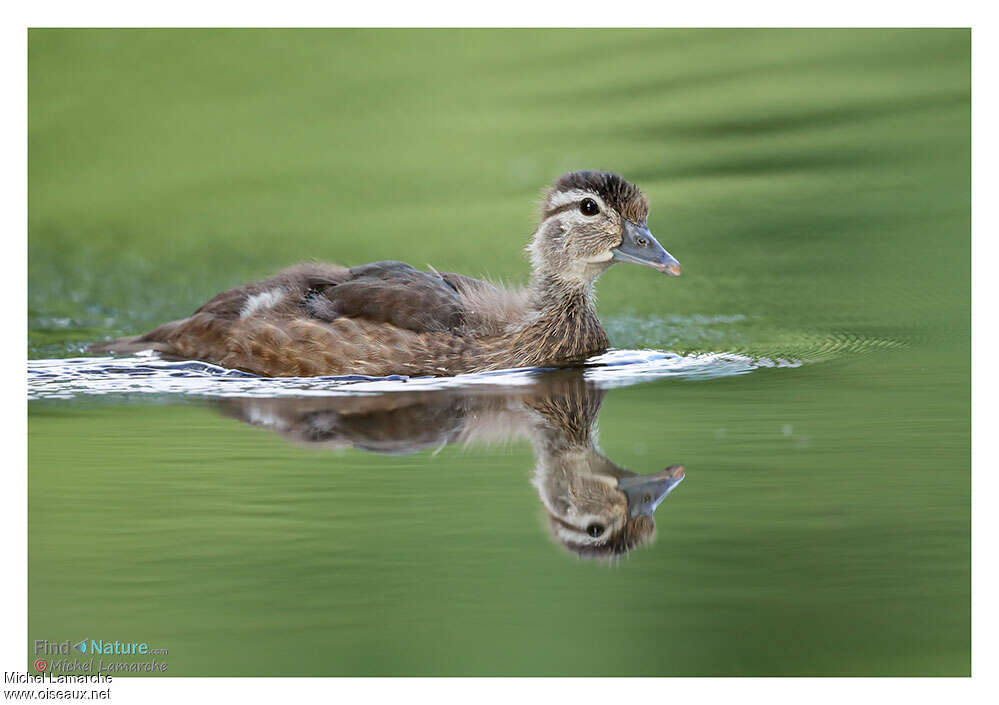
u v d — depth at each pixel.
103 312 20.95
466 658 9.63
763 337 19.33
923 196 25.23
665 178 26.42
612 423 15.07
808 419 15.17
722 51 33.88
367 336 17.25
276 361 17.38
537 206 19.14
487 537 11.73
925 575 10.91
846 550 11.38
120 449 14.07
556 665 9.51
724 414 15.40
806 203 25.16
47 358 18.12
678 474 13.28
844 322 19.91
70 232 25.45
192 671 9.48
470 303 18.08
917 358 18.00
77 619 10.20
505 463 13.67
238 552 11.37
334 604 10.45
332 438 14.52
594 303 18.86
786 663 9.48
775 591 10.62
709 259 22.84
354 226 25.08
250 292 18.14
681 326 19.97
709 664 9.65
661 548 11.48
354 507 12.39
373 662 9.52
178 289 22.28
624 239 18.25
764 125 28.97
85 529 11.84
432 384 16.86
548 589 10.71
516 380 17.11
